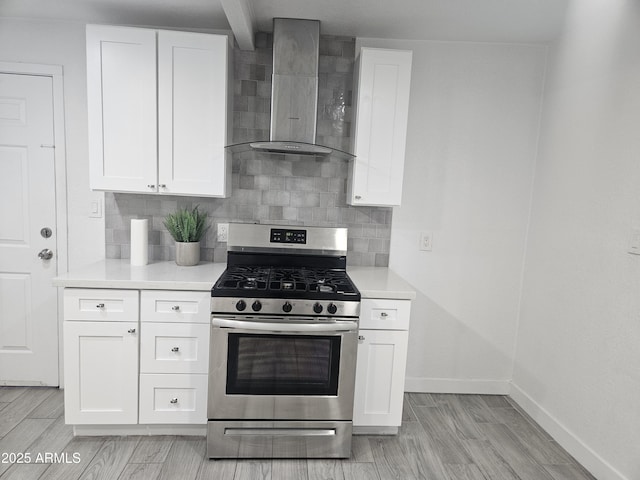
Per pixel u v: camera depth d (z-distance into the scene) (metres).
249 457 2.13
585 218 2.29
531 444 2.38
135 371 2.20
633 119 1.98
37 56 2.60
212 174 2.45
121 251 2.77
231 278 2.22
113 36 2.32
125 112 2.38
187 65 2.37
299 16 2.38
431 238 2.88
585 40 2.35
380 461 2.16
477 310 2.95
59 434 2.26
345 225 2.84
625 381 1.96
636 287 1.92
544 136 2.75
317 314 2.07
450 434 2.45
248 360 2.08
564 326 2.42
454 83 2.78
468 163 2.84
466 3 2.20
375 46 2.72
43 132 2.64
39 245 2.72
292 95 2.43
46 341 2.76
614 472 1.98
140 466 2.03
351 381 2.12
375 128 2.50
